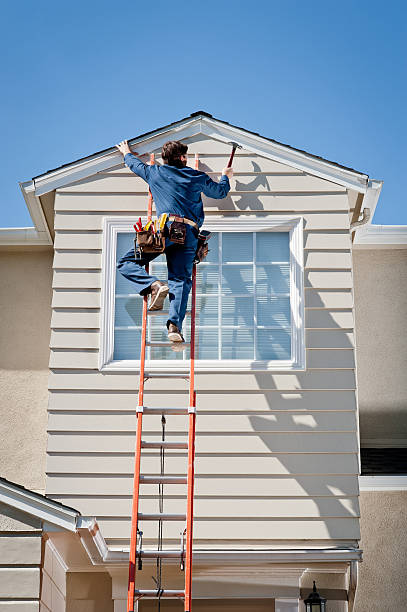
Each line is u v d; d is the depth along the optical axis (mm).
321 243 8367
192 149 8609
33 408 9219
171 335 6758
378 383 10242
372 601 8688
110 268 8297
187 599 5758
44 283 9648
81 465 7727
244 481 7684
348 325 8133
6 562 6160
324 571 7824
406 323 10391
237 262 8398
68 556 7449
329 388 7938
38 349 9414
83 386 7949
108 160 8602
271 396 7922
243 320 8242
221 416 7867
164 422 7172
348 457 7758
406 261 10562
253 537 7543
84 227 8422
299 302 8188
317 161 8523
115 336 8188
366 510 8992
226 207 8453
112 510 7617
